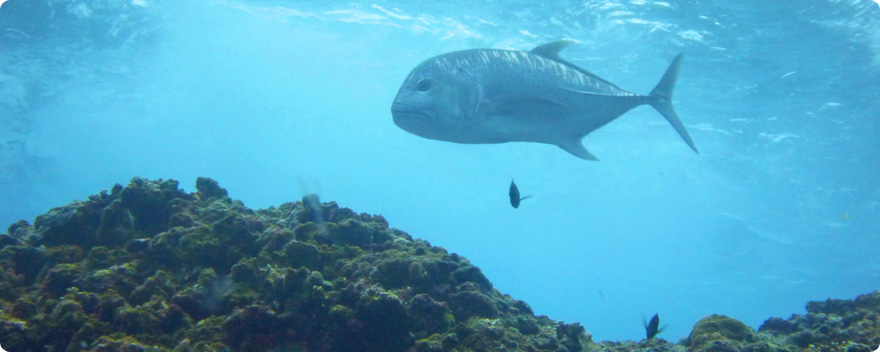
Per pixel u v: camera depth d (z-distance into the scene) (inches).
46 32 877.2
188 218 200.2
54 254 182.9
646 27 679.1
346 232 212.7
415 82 129.2
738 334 206.5
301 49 1165.7
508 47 833.5
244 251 190.1
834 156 1061.8
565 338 188.5
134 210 203.6
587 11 658.2
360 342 159.5
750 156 1173.7
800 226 1456.7
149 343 142.2
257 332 149.9
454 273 202.2
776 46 684.1
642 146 1363.2
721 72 784.3
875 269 1483.8
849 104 841.5
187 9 911.7
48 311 150.2
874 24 601.9
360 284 171.6
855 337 191.2
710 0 589.6
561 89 143.2
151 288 162.6
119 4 839.7
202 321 151.8
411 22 855.1
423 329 170.2
